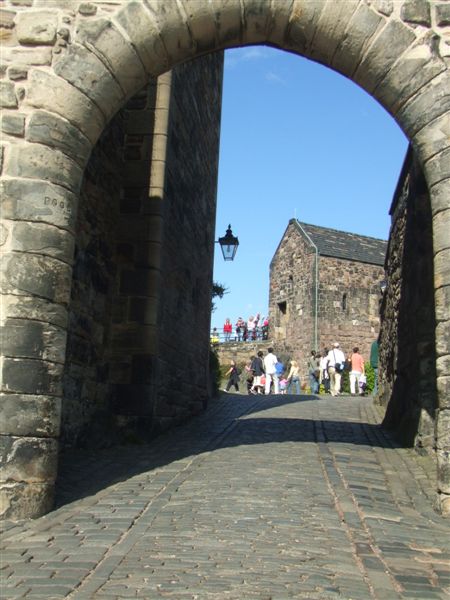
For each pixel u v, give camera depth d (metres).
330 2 6.68
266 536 5.15
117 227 10.25
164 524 5.46
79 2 6.56
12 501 5.61
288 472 7.46
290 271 35.62
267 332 39.06
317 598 3.93
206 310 14.99
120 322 10.03
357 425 11.86
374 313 34.75
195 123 13.02
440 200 6.38
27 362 5.86
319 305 33.56
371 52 6.68
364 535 5.31
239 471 7.48
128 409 9.83
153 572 4.30
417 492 6.86
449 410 6.12
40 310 5.99
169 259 11.06
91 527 5.38
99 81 6.51
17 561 4.52
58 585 4.05
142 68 6.79
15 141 6.23
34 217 6.09
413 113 6.59
